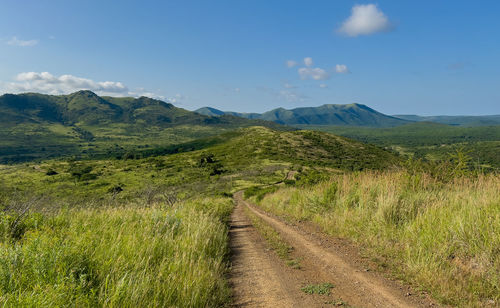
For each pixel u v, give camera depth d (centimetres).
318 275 514
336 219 943
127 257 432
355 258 600
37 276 317
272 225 1115
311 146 19638
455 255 512
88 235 501
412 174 1028
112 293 315
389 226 717
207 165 13925
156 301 329
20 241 491
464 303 371
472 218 561
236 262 625
